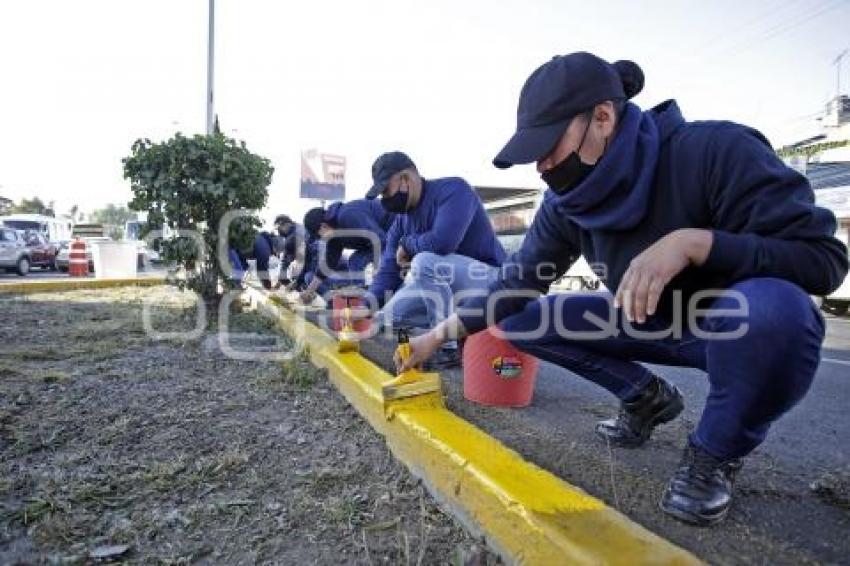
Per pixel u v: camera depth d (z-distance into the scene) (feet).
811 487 5.47
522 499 4.42
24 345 12.46
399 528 5.06
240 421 7.72
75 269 50.57
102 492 5.65
